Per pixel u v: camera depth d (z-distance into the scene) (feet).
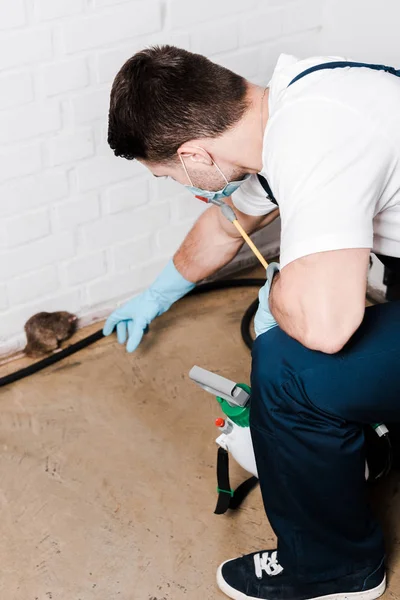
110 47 6.29
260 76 7.31
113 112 4.38
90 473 5.90
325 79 4.03
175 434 6.24
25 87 6.04
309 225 3.80
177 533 5.41
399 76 4.26
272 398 4.31
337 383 4.23
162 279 6.12
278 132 3.98
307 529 4.58
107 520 5.52
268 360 4.34
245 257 8.08
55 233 6.81
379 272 7.44
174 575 5.13
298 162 3.86
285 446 4.34
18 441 6.20
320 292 3.84
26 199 6.50
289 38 7.26
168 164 4.50
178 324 7.43
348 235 3.77
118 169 6.82
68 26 5.99
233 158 4.38
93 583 5.10
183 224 7.50
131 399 6.60
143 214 7.20
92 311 7.43
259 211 5.47
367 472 5.07
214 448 6.09
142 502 5.65
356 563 4.76
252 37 7.02
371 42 6.94
